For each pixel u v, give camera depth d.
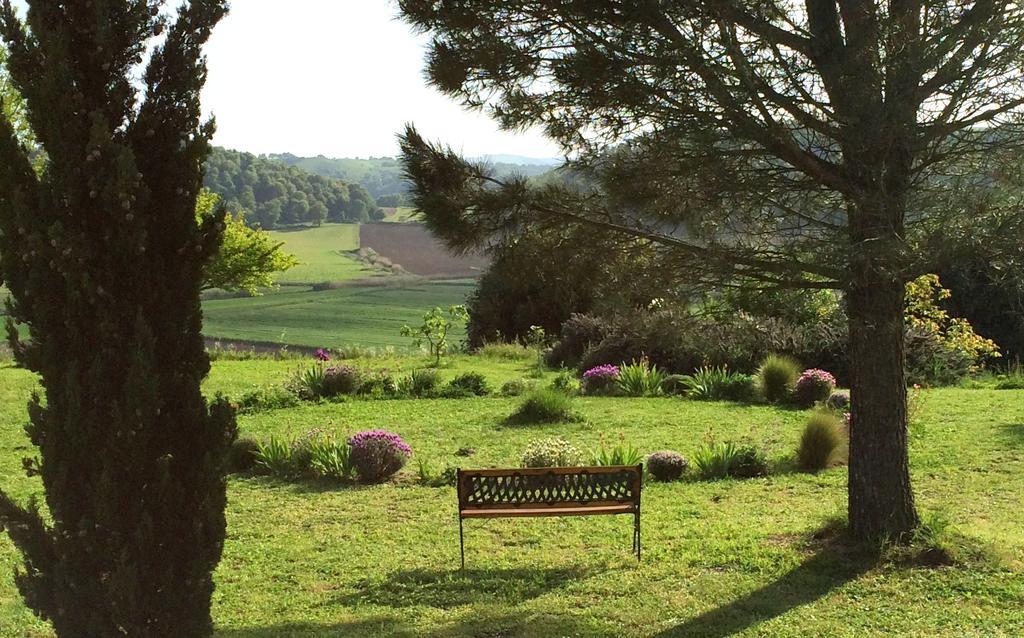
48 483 4.04
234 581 7.22
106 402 3.98
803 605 5.82
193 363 4.26
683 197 5.43
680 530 8.08
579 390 18.09
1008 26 4.82
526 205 5.94
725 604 5.97
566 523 8.60
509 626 5.78
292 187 93.94
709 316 6.14
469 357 25.80
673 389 17.58
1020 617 5.41
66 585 4.09
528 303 29.69
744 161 5.40
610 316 6.36
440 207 5.83
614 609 6.05
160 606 4.14
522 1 5.48
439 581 6.97
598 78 5.32
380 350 28.64
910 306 18.47
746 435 12.90
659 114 5.32
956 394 15.89
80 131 3.93
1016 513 8.15
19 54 3.97
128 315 4.02
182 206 4.16
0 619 6.33
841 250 5.14
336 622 6.05
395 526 8.77
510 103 5.97
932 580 6.07
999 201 5.09
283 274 69.69
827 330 17.59
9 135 3.96
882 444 6.60
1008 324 21.34
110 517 3.99
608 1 5.29
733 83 5.09
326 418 15.12
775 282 5.78
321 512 9.38
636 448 11.77
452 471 10.70
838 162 5.59
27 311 4.01
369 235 85.81
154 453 4.12
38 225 3.89
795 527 7.82
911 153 5.44
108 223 3.96
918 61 5.01
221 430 4.30
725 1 5.01
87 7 3.98
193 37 4.19
